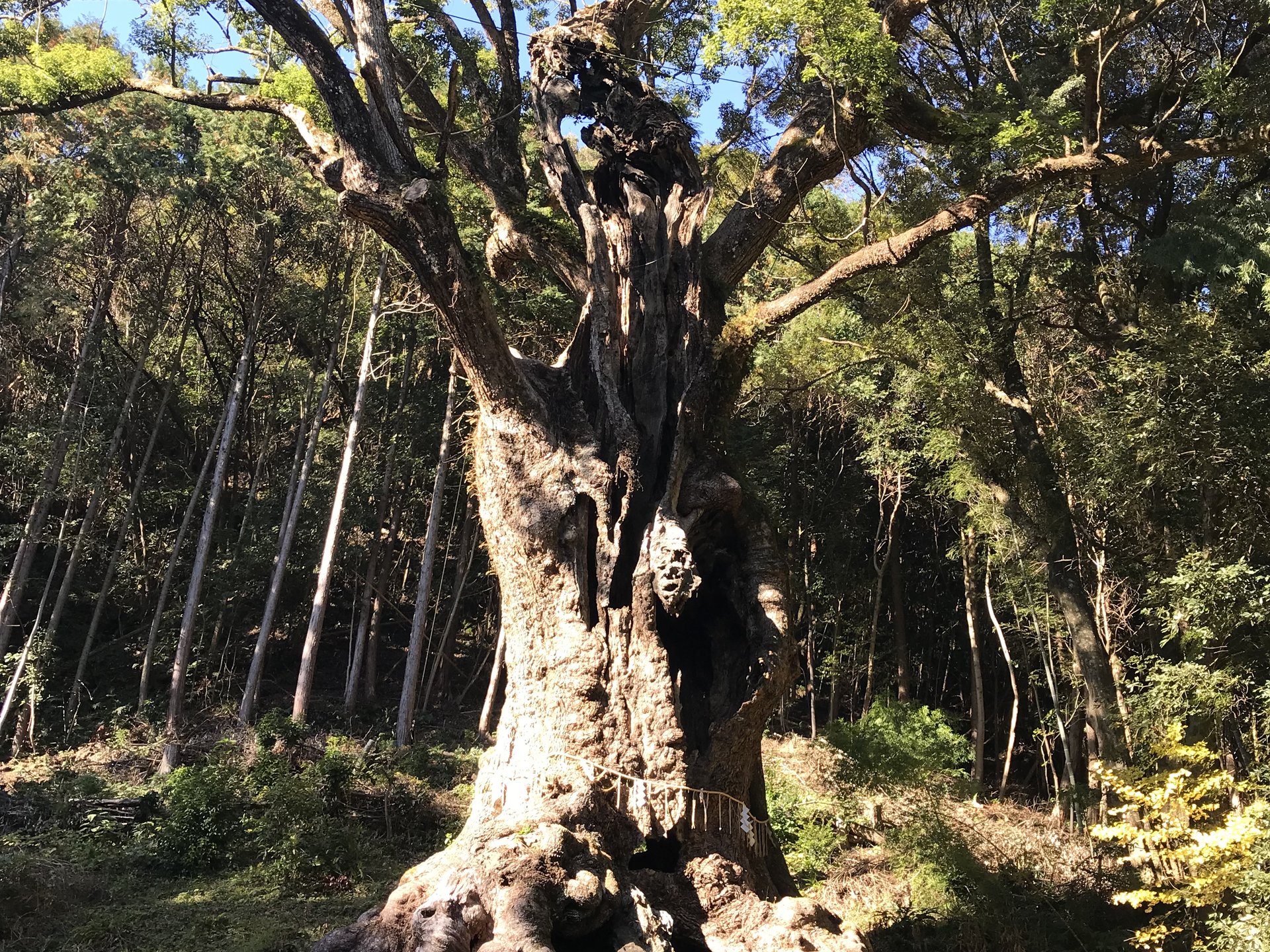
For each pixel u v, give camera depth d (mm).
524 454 8227
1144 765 10664
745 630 8023
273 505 28578
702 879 6930
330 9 11211
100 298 23922
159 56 13875
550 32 10242
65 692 24969
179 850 14750
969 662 28219
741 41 8594
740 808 7457
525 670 7766
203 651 27797
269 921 11391
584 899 5758
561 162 9688
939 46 15172
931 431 17891
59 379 26781
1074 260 15391
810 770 18781
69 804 16484
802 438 25438
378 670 29969
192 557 28938
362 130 8000
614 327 8820
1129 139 11016
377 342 28312
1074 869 11797
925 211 11633
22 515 28891
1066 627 17188
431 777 20188
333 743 20656
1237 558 11039
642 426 8562
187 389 30906
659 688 7383
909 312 14273
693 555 8242
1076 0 10852
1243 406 10992
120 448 27609
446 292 7953
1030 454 13961
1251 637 10477
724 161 13203
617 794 7121
